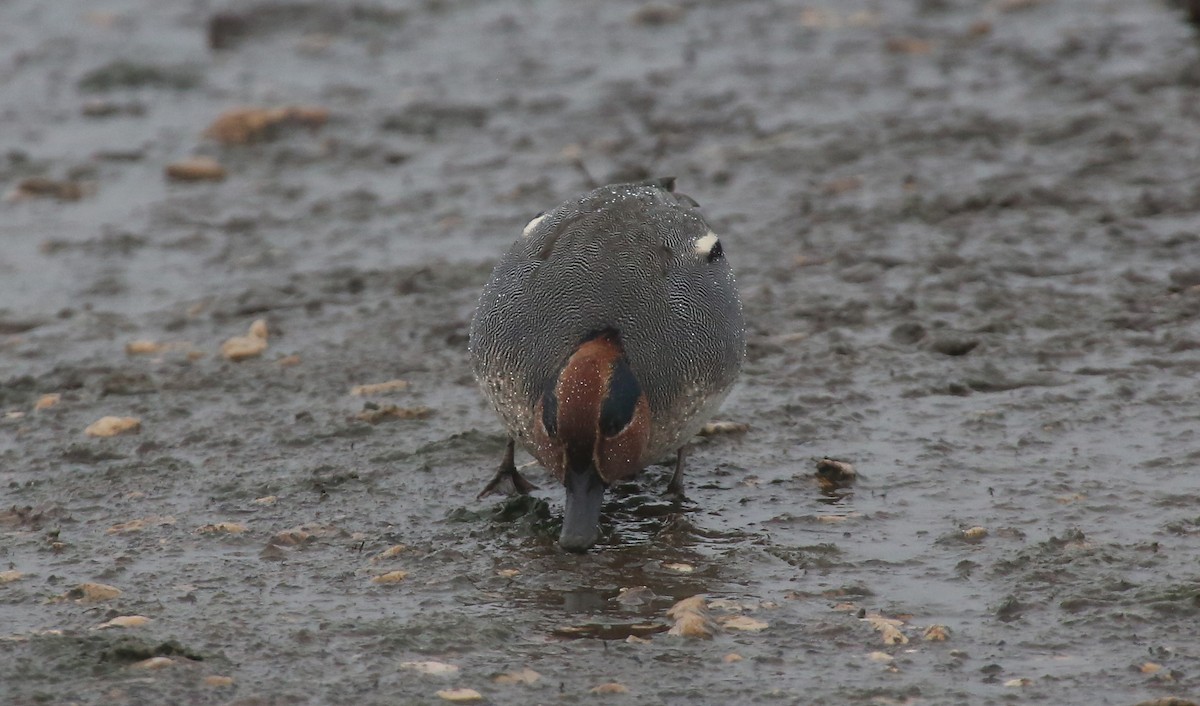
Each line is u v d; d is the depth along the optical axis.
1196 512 9.91
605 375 9.52
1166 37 25.16
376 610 8.92
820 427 11.80
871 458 11.20
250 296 16.02
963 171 18.91
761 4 30.50
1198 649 8.05
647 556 9.70
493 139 22.42
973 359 13.03
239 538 10.09
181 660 8.17
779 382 12.73
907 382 12.65
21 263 17.89
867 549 9.66
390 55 28.45
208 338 14.95
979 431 11.56
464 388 13.10
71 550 9.93
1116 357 12.89
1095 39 25.38
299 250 17.86
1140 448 11.08
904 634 8.42
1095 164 18.42
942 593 8.97
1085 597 8.73
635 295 10.10
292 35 30.14
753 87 24.17
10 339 15.09
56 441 12.12
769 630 8.54
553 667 8.13
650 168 19.17
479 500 10.73
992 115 21.27
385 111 23.91
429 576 9.43
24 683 7.93
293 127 23.20
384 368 13.66
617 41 28.36
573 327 9.95
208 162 21.28
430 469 11.30
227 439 11.98
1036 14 28.05
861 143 20.38
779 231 17.20
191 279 17.11
